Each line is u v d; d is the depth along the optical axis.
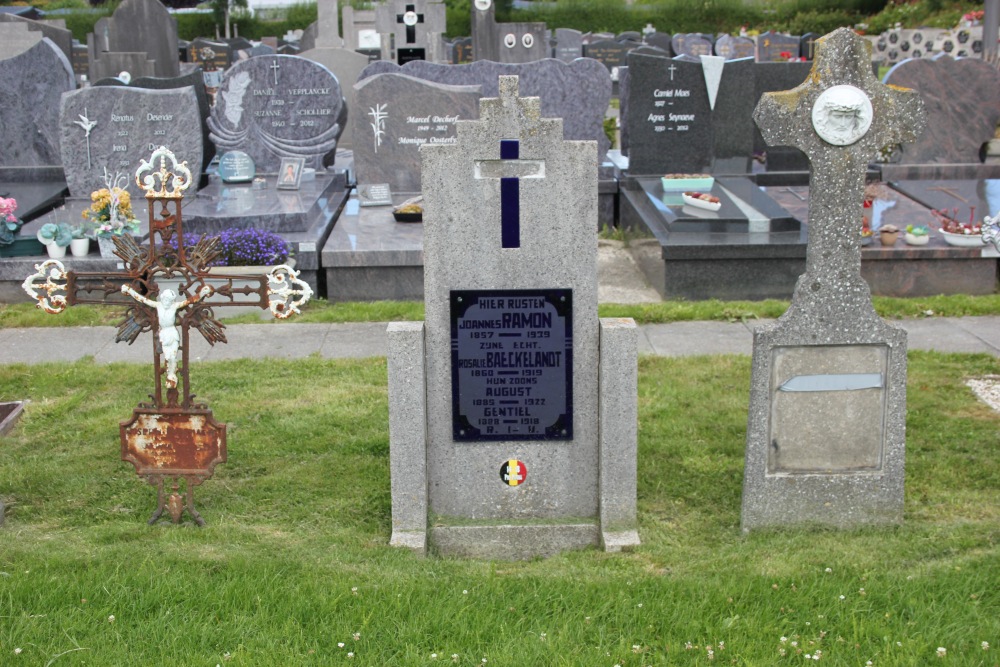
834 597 5.23
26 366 9.45
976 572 5.44
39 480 6.99
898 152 16.08
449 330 6.00
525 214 5.85
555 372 6.05
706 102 14.90
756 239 11.73
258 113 15.09
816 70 5.83
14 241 11.93
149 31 21.91
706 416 8.08
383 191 14.25
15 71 15.87
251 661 4.72
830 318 6.05
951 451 7.39
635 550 6.01
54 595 5.23
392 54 28.34
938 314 10.89
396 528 6.12
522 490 6.23
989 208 13.46
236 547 5.91
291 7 48.50
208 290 6.12
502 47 24.25
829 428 6.21
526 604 5.25
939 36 32.94
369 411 8.27
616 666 4.68
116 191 12.02
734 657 4.73
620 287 12.33
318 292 12.16
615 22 45.56
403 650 4.86
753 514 6.27
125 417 8.20
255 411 8.31
